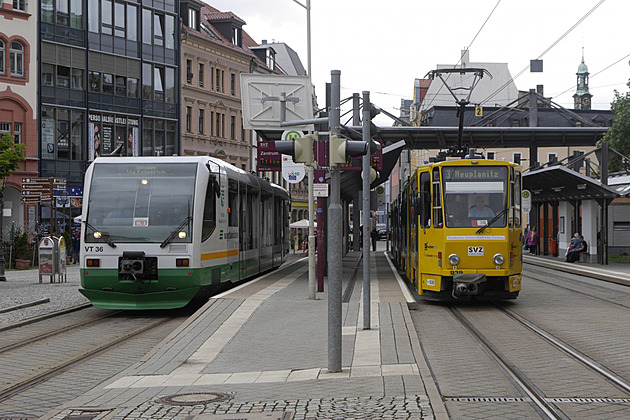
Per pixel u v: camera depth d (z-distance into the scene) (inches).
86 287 730.8
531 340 540.7
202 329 588.7
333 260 419.2
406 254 1040.2
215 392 384.5
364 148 414.6
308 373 422.9
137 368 456.1
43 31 1877.5
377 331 559.2
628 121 2021.4
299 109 729.0
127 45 2108.8
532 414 327.0
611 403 348.8
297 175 820.6
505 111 2319.1
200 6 2465.6
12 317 709.9
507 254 743.1
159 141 2229.3
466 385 387.5
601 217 1423.5
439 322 647.8
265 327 596.7
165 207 734.5
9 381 433.1
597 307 748.0
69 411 347.9
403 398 348.2
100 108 2025.1
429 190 768.3
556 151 3678.6
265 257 1105.4
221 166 818.8
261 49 2950.3
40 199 1310.3
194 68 2401.6
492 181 754.2
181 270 722.8
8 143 1239.5
